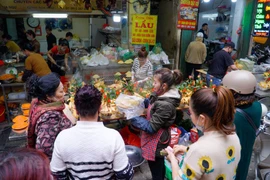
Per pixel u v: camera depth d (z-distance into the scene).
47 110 1.32
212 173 0.97
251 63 4.16
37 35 7.54
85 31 8.10
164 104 1.77
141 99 2.34
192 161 0.99
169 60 4.72
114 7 4.73
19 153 0.63
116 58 4.35
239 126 1.31
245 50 5.70
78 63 4.28
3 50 4.72
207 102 0.97
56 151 1.11
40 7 4.53
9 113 3.80
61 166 1.12
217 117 0.96
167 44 5.46
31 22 7.30
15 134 2.10
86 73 3.87
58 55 4.66
